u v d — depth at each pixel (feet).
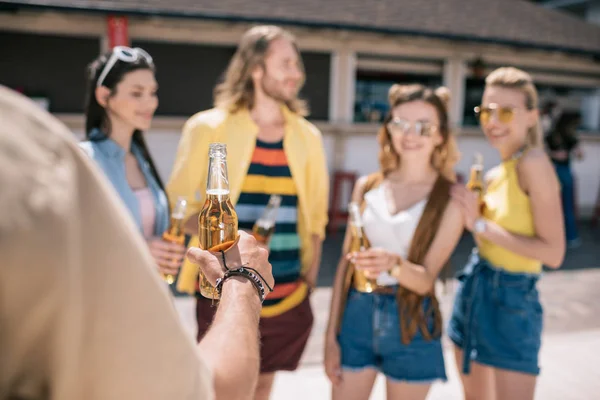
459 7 34.35
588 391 10.85
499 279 7.20
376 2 31.07
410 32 26.73
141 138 7.45
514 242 6.86
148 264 1.73
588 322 15.12
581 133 32.37
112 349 1.56
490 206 7.57
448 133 7.31
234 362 2.46
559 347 13.14
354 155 28.55
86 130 7.14
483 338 7.21
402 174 7.38
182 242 6.66
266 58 7.69
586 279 19.62
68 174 1.47
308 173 8.48
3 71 23.02
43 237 1.35
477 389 7.67
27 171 1.37
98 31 23.57
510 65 31.24
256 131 7.79
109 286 1.54
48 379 1.48
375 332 6.71
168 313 1.77
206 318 7.39
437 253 6.82
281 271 7.80
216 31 25.07
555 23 37.01
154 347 1.67
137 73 6.75
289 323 7.85
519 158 7.29
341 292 7.30
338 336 7.15
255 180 7.81
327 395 10.59
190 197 7.66
